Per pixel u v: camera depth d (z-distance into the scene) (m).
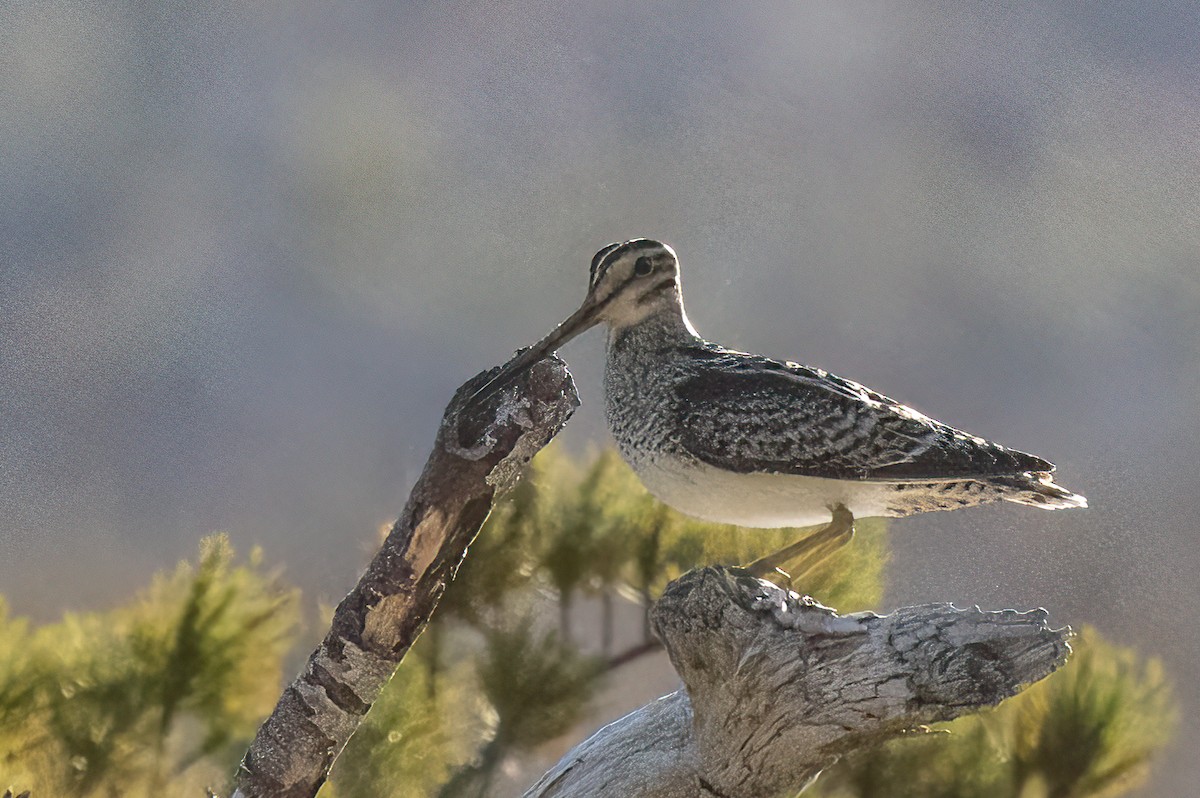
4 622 7.81
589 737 6.26
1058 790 7.45
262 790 5.70
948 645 5.39
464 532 5.49
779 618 5.48
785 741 5.60
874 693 5.43
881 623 5.48
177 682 7.64
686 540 8.82
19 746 7.42
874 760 7.51
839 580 8.34
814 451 6.77
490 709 8.50
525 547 8.55
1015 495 6.88
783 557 6.87
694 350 7.25
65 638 7.77
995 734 7.59
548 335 7.27
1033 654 5.39
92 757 7.45
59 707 7.45
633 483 8.92
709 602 5.52
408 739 7.67
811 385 6.90
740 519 7.14
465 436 5.40
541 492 8.65
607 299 7.25
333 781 7.50
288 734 5.67
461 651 8.63
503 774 8.84
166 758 7.84
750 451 6.82
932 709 5.43
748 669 5.50
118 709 7.50
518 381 5.48
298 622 8.41
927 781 7.51
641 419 7.14
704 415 6.91
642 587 8.78
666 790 5.89
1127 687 7.55
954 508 7.07
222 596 7.82
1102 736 7.39
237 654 7.77
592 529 8.63
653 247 7.27
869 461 6.75
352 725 5.70
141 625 7.77
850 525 6.92
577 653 8.41
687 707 6.05
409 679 7.84
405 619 5.57
